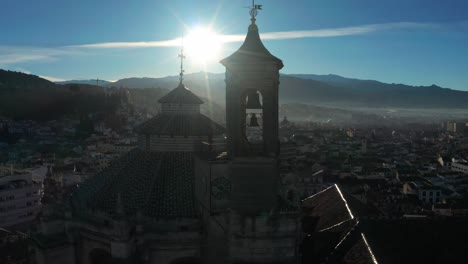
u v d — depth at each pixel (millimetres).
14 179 145250
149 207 40844
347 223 44531
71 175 176625
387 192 165625
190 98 49844
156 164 45062
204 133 46906
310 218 54188
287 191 40688
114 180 45656
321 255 41812
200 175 40219
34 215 146000
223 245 37000
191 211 41031
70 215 43844
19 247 101562
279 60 36469
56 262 42594
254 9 38688
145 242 39062
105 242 40875
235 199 36281
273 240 35594
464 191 172500
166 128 46750
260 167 36156
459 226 40500
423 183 174500
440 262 37125
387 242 38438
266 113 36531
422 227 40062
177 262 40375
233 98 36531
